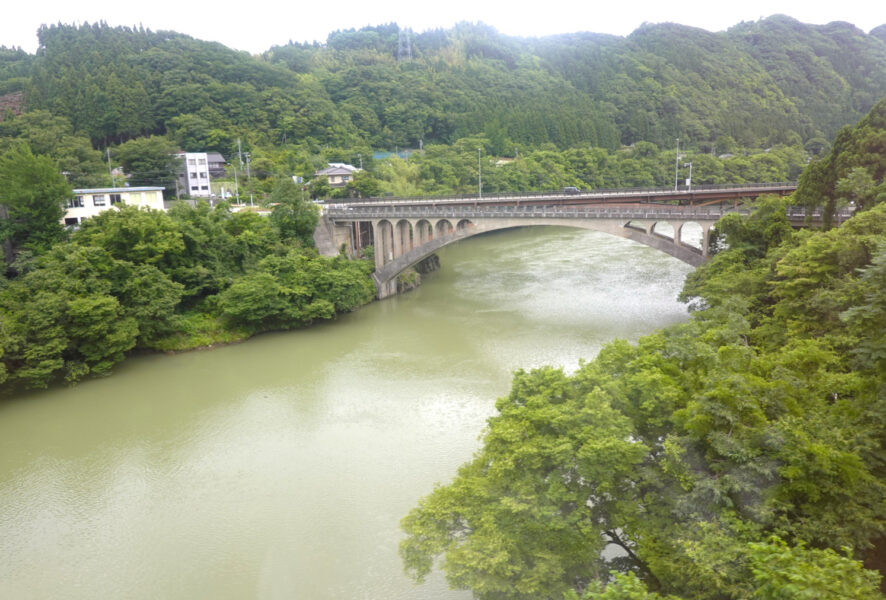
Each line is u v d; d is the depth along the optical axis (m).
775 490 15.98
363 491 28.34
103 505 28.17
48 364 39.75
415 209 71.62
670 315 56.00
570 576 17.34
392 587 22.20
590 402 18.92
